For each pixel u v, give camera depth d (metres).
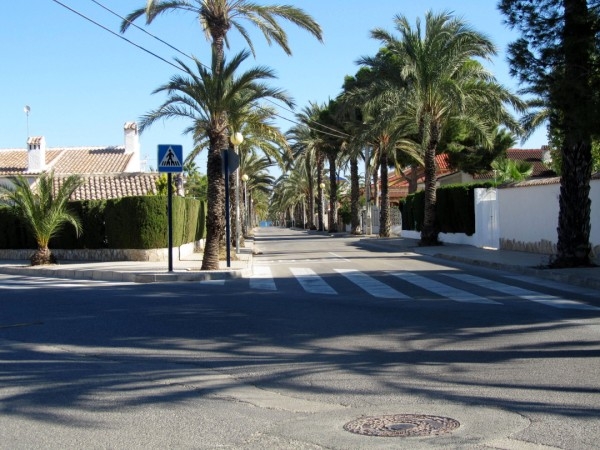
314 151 67.38
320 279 17.80
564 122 15.59
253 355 8.48
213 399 6.52
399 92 31.55
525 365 7.59
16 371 7.84
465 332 9.65
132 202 24.62
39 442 5.36
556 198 22.72
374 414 5.89
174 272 19.19
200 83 20.28
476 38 29.20
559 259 18.03
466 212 31.38
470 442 5.07
